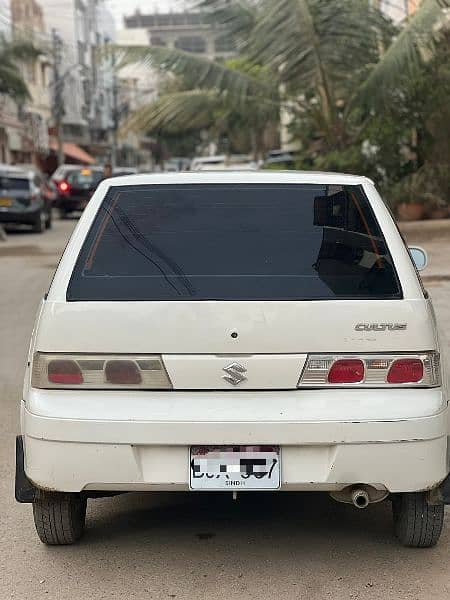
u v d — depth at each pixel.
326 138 17.56
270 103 16.81
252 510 4.65
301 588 3.70
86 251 3.83
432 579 3.77
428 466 3.55
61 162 46.69
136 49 16.53
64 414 3.54
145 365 3.56
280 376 3.54
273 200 4.02
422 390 3.58
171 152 68.38
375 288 3.65
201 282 3.68
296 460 3.55
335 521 4.48
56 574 3.87
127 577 3.83
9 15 44.41
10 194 21.25
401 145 18.02
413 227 17.83
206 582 3.77
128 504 4.76
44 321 3.64
